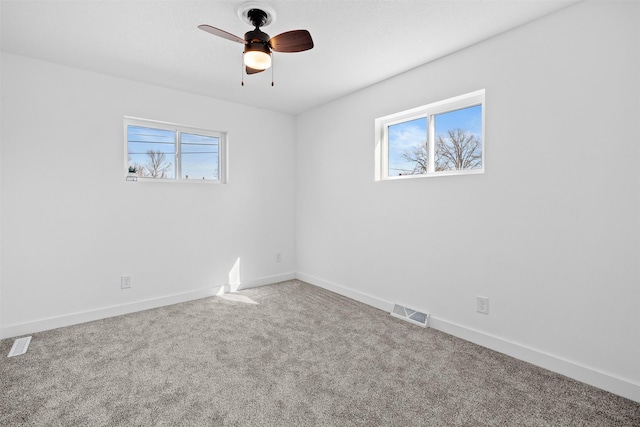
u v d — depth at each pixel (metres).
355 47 2.35
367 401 1.69
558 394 1.74
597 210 1.80
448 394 1.75
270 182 4.04
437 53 2.46
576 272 1.88
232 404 1.66
